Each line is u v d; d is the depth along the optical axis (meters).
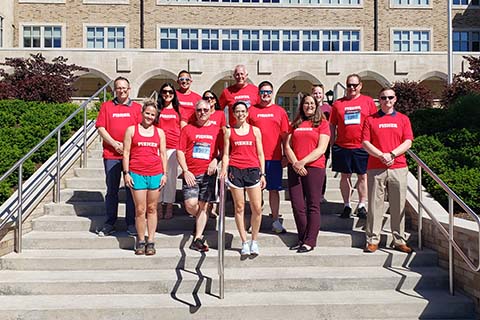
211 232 7.12
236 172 6.37
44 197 7.73
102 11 30.41
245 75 7.79
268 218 7.48
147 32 30.44
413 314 5.61
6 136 10.02
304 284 6.01
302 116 6.73
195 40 30.89
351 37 31.39
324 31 31.34
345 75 27.45
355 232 7.18
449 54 22.88
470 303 5.63
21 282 5.80
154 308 5.43
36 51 26.12
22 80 18.50
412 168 8.82
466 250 5.79
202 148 6.66
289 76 27.30
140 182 6.38
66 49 26.42
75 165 9.15
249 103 7.71
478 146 9.25
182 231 7.28
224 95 7.93
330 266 6.50
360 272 6.23
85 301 5.60
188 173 6.62
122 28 30.62
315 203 6.62
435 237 6.63
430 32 31.44
